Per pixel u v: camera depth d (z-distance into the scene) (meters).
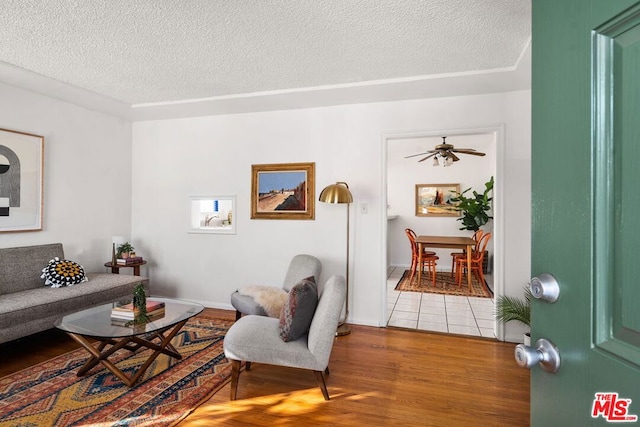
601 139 0.60
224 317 3.91
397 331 3.54
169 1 1.97
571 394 0.67
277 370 2.66
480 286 5.71
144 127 4.58
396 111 3.60
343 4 1.99
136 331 2.34
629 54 0.55
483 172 7.28
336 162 3.80
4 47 2.54
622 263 0.57
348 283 3.74
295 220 3.96
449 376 2.57
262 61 2.76
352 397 2.28
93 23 2.20
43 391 2.32
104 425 1.96
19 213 3.41
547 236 0.74
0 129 3.24
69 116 3.86
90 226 4.12
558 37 0.71
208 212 4.59
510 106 3.27
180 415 2.07
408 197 7.68
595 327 0.61
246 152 4.14
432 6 2.00
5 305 2.71
